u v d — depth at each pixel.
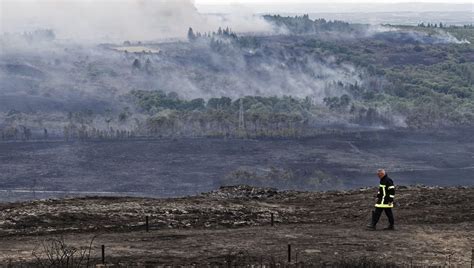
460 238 43.50
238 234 44.72
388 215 45.88
